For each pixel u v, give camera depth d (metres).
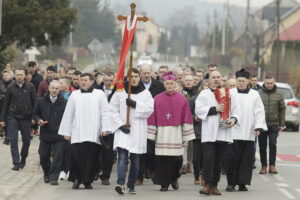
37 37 94.50
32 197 27.78
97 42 97.94
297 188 32.56
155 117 29.92
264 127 31.48
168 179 30.33
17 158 35.03
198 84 38.78
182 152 30.11
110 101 29.41
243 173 30.91
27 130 35.09
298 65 143.12
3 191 28.75
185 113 29.94
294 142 57.16
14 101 34.84
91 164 30.14
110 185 31.64
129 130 28.97
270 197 29.61
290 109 68.56
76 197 28.06
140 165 31.94
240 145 30.97
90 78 30.45
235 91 31.88
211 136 29.28
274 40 162.12
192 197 28.70
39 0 93.25
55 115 31.62
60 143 31.62
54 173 31.47
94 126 30.14
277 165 41.84
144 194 29.25
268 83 37.97
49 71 43.84
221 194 29.83
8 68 48.59
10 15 88.56
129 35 29.64
